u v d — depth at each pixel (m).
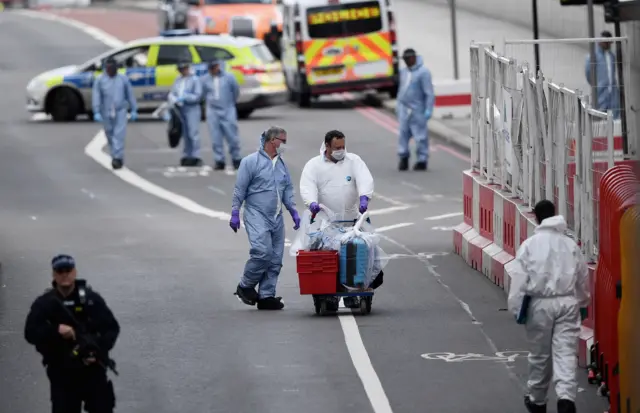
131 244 72.50
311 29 138.62
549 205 38.91
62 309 33.66
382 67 139.38
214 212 84.31
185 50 130.12
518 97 58.19
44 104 133.38
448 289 59.16
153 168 104.44
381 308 55.25
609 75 70.81
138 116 138.75
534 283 38.19
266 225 54.88
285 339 49.72
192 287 60.28
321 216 54.41
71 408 34.22
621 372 36.84
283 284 61.03
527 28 145.38
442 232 75.62
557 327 38.34
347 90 139.50
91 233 76.62
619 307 37.31
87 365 33.91
